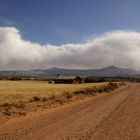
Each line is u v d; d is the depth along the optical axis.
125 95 42.31
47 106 23.77
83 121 15.47
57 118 16.41
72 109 21.86
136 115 18.70
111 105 25.92
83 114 18.72
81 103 27.80
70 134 11.52
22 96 32.62
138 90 60.31
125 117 17.66
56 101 28.77
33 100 27.20
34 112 19.33
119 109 22.44
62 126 13.53
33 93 39.50
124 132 12.46
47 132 11.82
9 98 29.52
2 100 26.70
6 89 53.97
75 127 13.34
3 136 10.84
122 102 29.34
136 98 35.53
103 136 11.40
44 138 10.55
